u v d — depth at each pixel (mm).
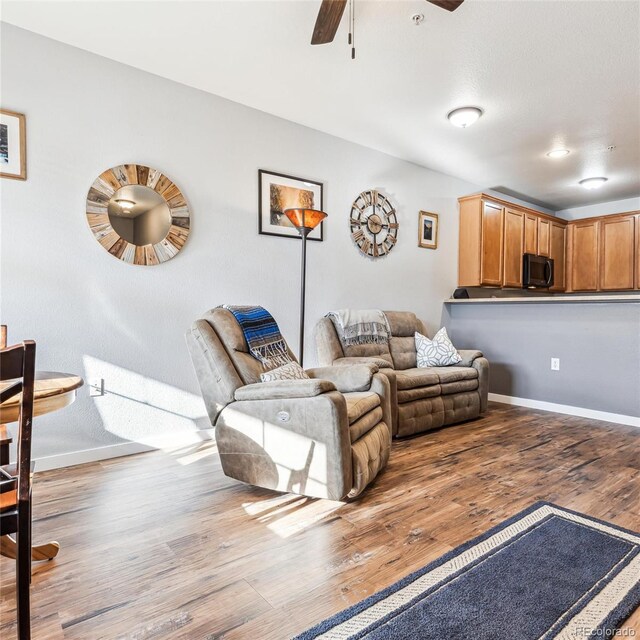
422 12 2166
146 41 2473
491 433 3297
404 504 2041
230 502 2070
